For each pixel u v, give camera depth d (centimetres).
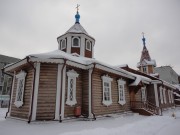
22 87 945
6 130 603
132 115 1300
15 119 873
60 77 857
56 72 870
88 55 1455
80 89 1009
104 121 912
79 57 1205
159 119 1016
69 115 891
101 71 1113
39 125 718
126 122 890
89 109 948
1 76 3247
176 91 3428
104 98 1101
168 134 605
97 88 1045
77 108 922
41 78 840
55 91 839
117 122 881
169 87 2475
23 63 884
